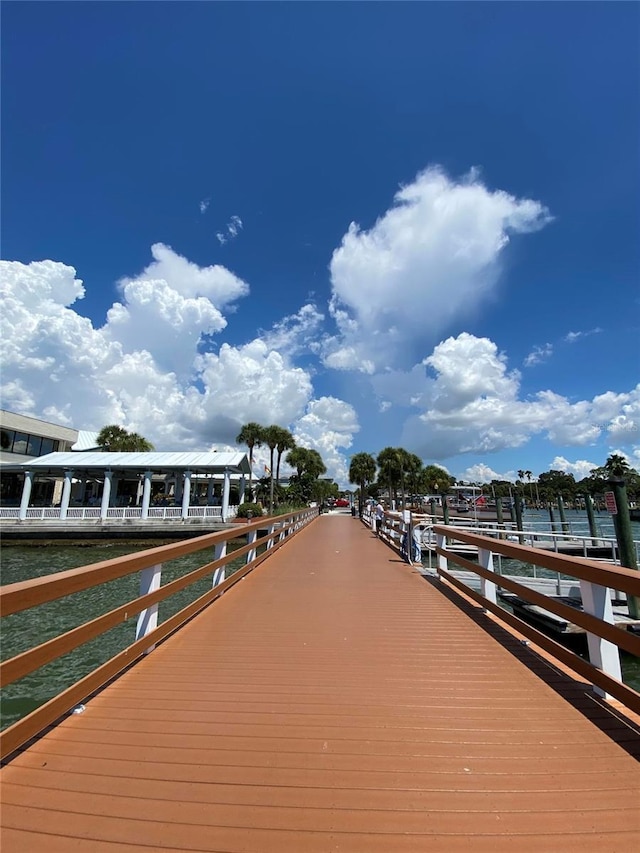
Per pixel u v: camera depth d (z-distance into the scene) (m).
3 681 1.98
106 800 2.00
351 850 1.74
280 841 1.78
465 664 3.70
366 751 2.42
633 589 2.51
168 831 1.82
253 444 40.72
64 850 1.72
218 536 5.91
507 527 18.14
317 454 57.28
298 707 2.92
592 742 2.54
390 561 9.80
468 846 1.76
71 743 2.47
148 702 2.98
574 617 3.22
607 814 1.95
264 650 4.01
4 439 31.97
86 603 10.64
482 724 2.73
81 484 33.22
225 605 5.70
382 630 4.64
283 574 8.09
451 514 45.91
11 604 2.04
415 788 2.12
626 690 2.67
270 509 33.97
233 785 2.12
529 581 9.05
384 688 3.23
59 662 7.10
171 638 4.35
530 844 1.78
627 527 7.70
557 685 3.29
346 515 38.69
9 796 2.02
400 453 49.00
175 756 2.35
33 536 24.17
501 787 2.13
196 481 37.22
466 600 5.97
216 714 2.82
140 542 23.88
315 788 2.11
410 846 1.76
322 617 5.13
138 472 30.58
